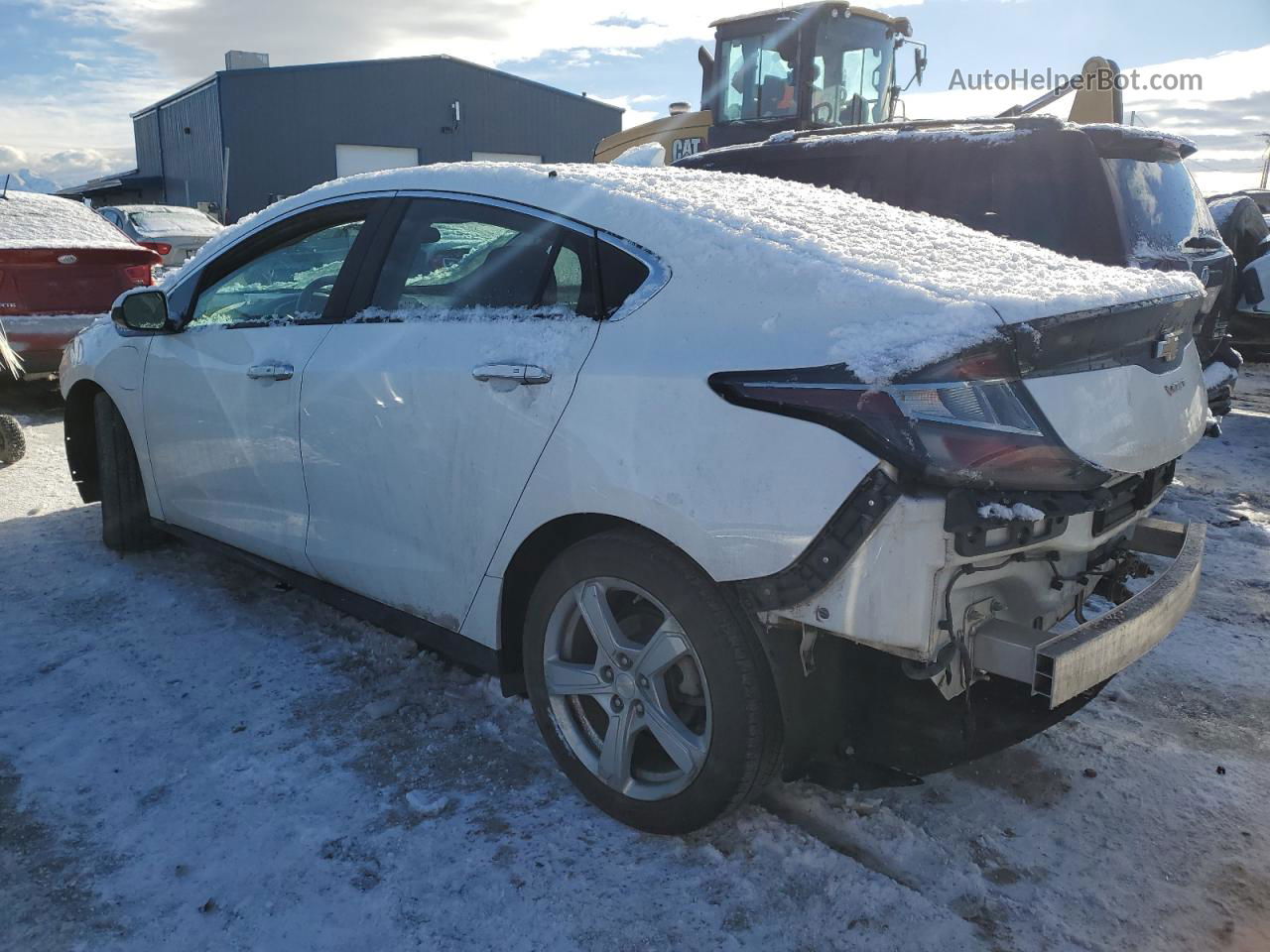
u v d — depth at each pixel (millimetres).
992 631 2105
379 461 2859
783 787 2600
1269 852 2396
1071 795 2619
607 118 36344
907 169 5000
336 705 3039
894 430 1863
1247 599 4023
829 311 2074
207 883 2227
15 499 5160
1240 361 5730
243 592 3953
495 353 2545
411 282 2939
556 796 2572
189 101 31578
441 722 2934
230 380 3393
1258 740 2914
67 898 2168
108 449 4215
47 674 3205
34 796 2531
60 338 6797
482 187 2844
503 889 2221
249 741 2820
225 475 3512
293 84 29875
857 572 1931
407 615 2934
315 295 3248
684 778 2271
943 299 2014
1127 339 2266
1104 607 3447
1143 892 2250
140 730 2871
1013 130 4668
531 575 2639
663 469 2156
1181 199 5129
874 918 2137
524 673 2664
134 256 7125
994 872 2305
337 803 2527
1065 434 2039
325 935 2082
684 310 2262
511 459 2480
